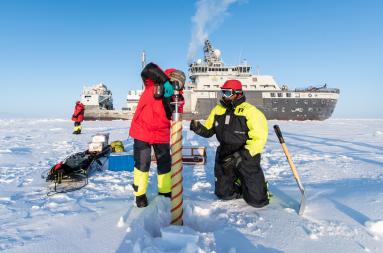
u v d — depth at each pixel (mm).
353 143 11336
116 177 5051
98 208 3262
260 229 2607
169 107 3225
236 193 3582
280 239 2410
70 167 4770
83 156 5590
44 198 3770
